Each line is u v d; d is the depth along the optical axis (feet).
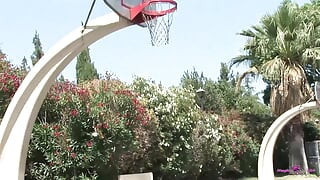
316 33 83.92
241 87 99.30
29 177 40.22
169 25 27.68
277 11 85.35
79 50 27.48
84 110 41.55
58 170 40.01
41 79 27.27
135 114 46.34
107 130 41.91
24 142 26.91
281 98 82.07
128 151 45.85
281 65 80.94
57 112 42.14
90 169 42.55
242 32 89.35
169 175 60.08
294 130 88.74
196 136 63.62
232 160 78.59
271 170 67.41
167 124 58.59
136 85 59.93
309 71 91.86
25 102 27.20
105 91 44.62
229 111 98.68
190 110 61.87
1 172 26.30
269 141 68.90
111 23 26.94
